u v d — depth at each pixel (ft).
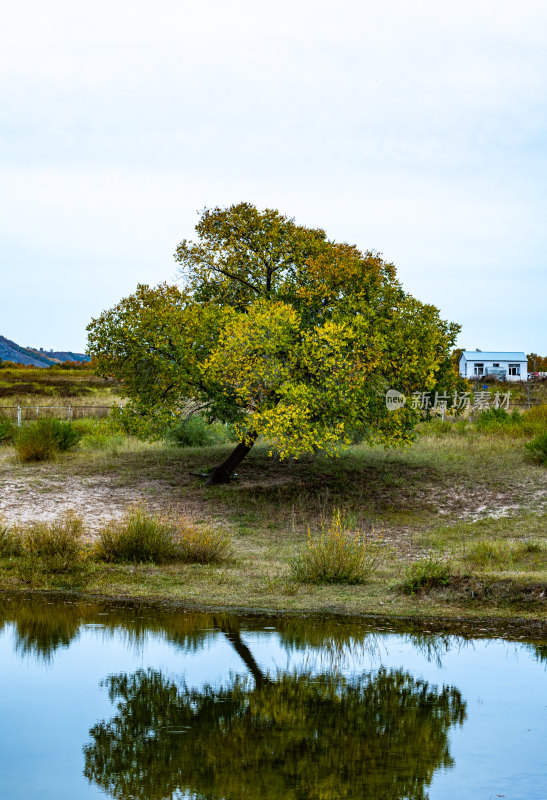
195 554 44.98
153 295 65.77
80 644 27.73
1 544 45.27
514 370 252.01
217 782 16.34
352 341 59.62
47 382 201.16
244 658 26.21
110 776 16.28
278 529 55.31
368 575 40.78
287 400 56.90
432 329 61.67
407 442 60.70
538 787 15.87
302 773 16.58
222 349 59.98
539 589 34.06
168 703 21.52
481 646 27.96
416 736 19.03
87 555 43.98
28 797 15.34
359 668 25.23
